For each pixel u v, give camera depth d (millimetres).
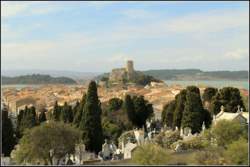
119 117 158250
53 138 86562
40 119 143625
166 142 103500
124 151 98688
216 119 111500
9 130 109938
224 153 65938
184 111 124938
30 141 86125
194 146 89938
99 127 111375
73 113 146125
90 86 111500
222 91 143875
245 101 159000
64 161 94000
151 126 157500
